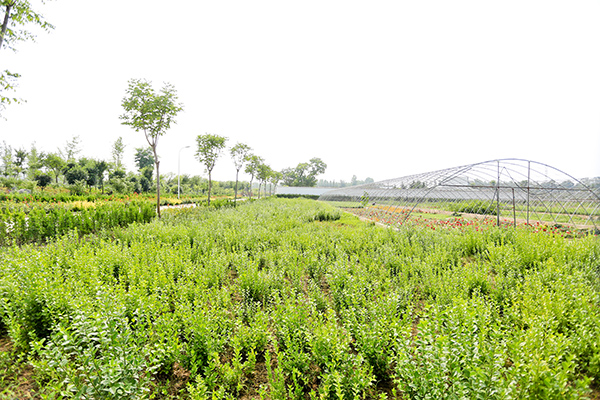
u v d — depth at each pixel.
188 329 3.75
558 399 2.32
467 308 3.60
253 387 3.37
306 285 6.56
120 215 13.34
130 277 5.55
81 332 3.11
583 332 3.26
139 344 3.47
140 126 15.05
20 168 41.81
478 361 2.61
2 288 4.31
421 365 2.81
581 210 20.16
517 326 3.88
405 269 6.79
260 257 8.03
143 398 2.73
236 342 3.61
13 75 9.82
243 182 86.69
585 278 5.37
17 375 3.40
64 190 33.66
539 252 6.88
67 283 4.82
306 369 3.38
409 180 18.91
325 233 11.72
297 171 103.38
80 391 2.60
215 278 6.16
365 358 3.45
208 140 24.42
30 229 10.12
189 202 37.25
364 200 31.39
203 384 2.87
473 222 14.73
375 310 4.14
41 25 10.16
